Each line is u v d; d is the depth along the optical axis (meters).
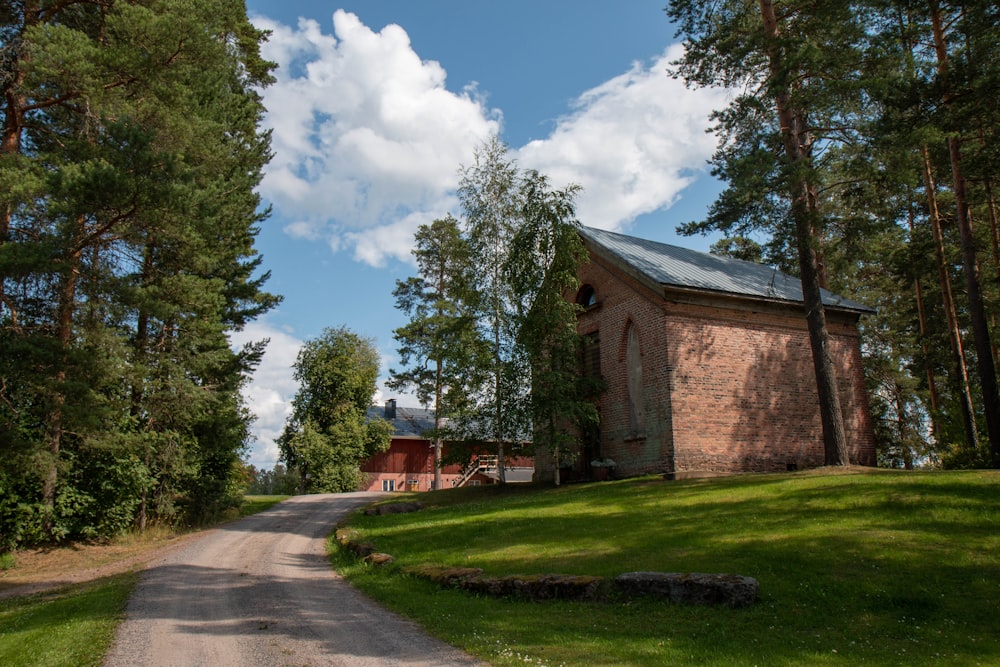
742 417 21.89
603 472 23.58
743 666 6.17
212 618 9.09
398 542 14.41
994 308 26.98
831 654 6.51
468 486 26.38
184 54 17.53
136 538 18.98
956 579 8.52
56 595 12.16
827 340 19.33
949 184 27.72
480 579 10.04
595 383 22.84
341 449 44.03
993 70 17.70
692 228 19.91
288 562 14.34
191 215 16.48
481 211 24.61
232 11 24.23
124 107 16.53
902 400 36.06
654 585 8.90
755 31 19.73
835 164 20.45
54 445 16.52
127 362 17.62
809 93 18.19
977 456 20.48
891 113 19.14
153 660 7.05
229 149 23.16
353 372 46.44
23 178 14.59
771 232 18.83
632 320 22.95
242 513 24.77
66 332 16.38
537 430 22.95
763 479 16.94
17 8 17.14
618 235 27.23
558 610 8.72
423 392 40.31
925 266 27.81
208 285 19.44
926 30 20.12
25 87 15.62
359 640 7.70
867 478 14.98
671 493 16.39
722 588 8.43
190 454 21.62
